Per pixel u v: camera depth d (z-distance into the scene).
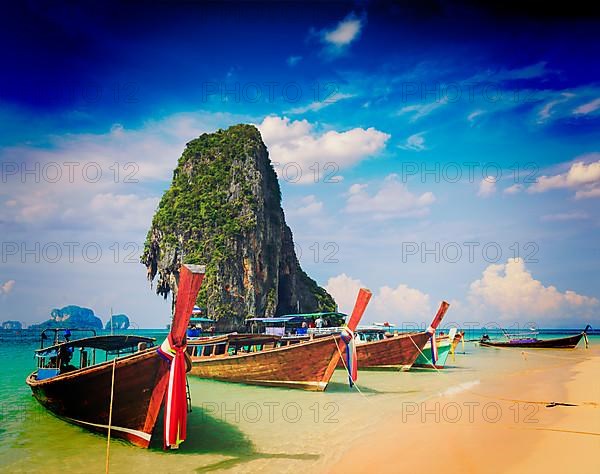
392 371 24.88
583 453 9.23
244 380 19.06
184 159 101.88
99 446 10.87
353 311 16.06
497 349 51.38
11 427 12.54
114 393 10.41
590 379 21.70
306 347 17.30
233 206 88.69
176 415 9.40
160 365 9.84
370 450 10.31
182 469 9.34
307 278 106.12
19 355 36.81
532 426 11.95
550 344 50.78
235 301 80.25
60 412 12.42
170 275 86.81
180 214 89.69
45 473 9.19
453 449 10.04
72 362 29.47
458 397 17.03
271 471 9.15
